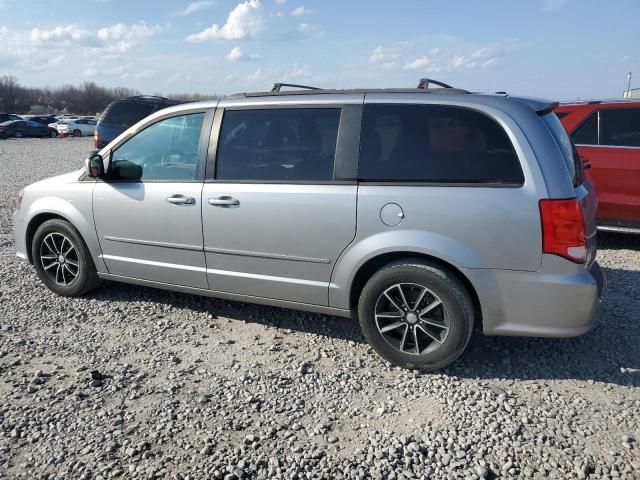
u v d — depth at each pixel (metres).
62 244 4.97
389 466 2.75
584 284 3.32
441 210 3.47
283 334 4.31
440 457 2.82
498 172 3.42
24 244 5.16
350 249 3.72
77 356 3.91
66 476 2.67
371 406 3.30
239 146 4.12
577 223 3.30
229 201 4.05
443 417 3.17
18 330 4.33
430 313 3.64
